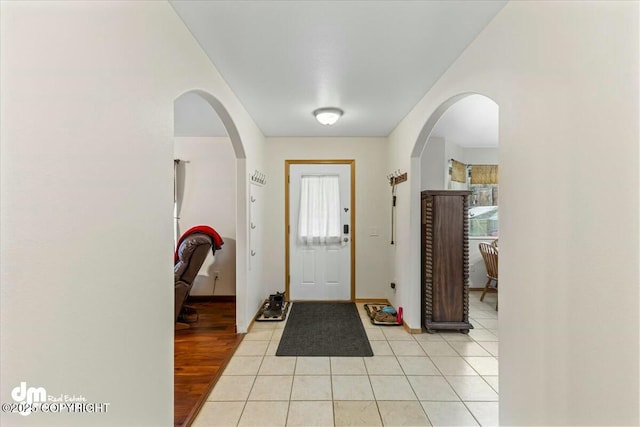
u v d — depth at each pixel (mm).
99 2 1002
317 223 4465
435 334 3236
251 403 2043
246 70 2254
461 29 1740
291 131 4121
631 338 905
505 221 1542
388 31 1763
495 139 4594
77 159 915
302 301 4480
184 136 4488
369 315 3764
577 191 1089
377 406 2014
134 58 1192
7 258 722
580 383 1083
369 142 4441
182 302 3434
